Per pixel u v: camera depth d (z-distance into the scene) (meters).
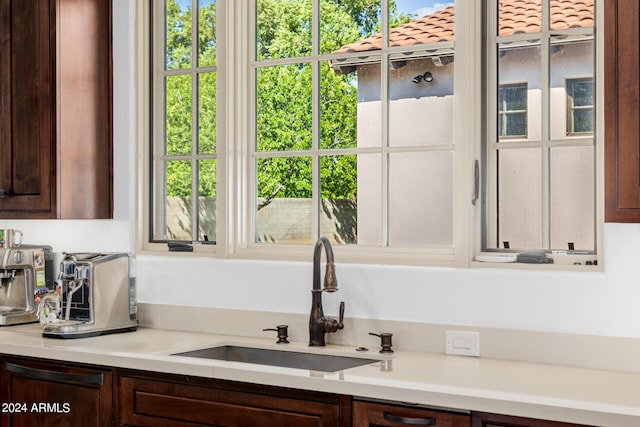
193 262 3.30
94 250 3.62
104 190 3.55
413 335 2.80
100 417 2.79
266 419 2.43
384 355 2.70
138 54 3.53
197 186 3.51
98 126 3.52
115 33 3.55
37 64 3.40
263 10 3.43
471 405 2.09
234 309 3.19
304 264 3.05
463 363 2.56
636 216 2.20
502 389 2.16
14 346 2.96
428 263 2.85
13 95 3.46
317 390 2.31
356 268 2.93
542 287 2.59
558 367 2.50
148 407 2.67
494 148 2.82
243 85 3.33
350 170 4.89
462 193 2.79
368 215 4.85
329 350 2.82
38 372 2.92
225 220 3.27
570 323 2.54
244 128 3.33
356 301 2.92
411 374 2.37
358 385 2.25
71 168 3.41
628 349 2.44
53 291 3.56
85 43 3.47
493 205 2.82
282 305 3.09
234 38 3.31
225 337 3.13
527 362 2.59
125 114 3.52
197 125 3.52
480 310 2.69
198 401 2.56
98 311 3.16
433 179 7.59
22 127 3.44
